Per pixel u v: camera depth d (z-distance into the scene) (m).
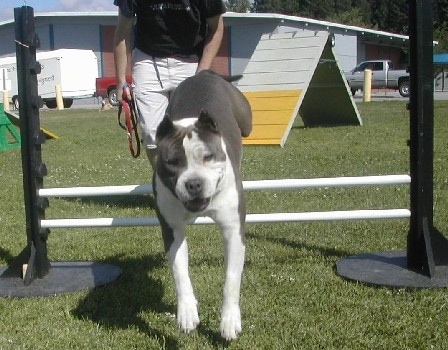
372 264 4.99
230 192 3.73
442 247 4.87
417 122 4.85
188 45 5.21
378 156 8.61
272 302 4.41
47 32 30.00
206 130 3.62
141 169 8.37
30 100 4.99
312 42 10.77
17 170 8.79
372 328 3.95
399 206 6.31
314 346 3.74
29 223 5.00
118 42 5.18
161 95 5.25
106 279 4.92
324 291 4.61
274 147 9.77
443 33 37.41
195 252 5.33
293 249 5.36
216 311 4.28
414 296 4.46
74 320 4.28
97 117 18.03
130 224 5.06
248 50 29.53
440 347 3.68
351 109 12.31
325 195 6.72
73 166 8.79
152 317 4.26
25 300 4.71
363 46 35.72
